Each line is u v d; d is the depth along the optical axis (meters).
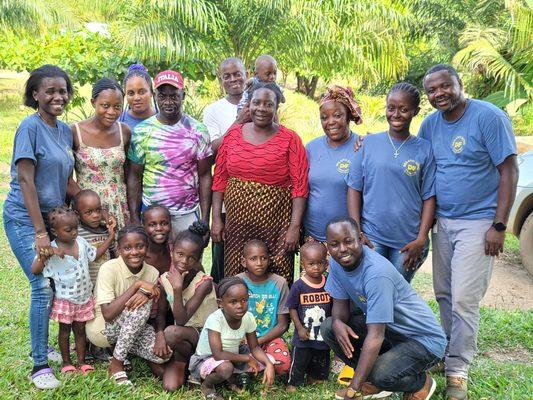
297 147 4.33
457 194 4.00
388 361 3.62
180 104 4.42
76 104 12.11
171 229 4.49
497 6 16.88
